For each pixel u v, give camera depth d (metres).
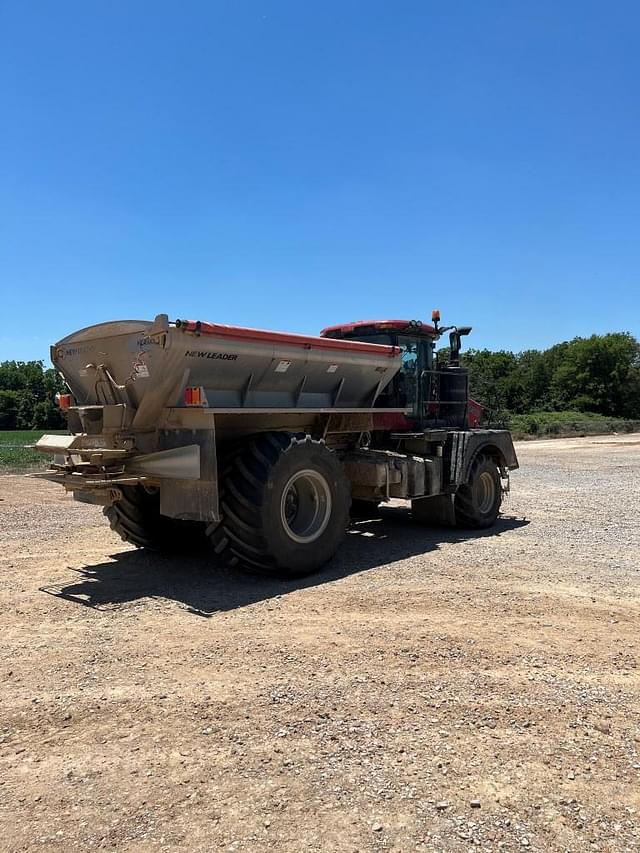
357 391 7.36
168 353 5.37
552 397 67.44
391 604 5.26
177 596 5.59
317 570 6.35
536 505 10.79
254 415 6.40
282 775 2.84
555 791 2.72
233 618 4.96
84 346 6.09
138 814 2.59
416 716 3.36
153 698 3.61
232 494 5.78
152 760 2.99
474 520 8.61
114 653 4.28
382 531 8.58
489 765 2.91
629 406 65.94
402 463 7.68
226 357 5.73
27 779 2.85
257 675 3.89
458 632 4.59
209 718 3.37
